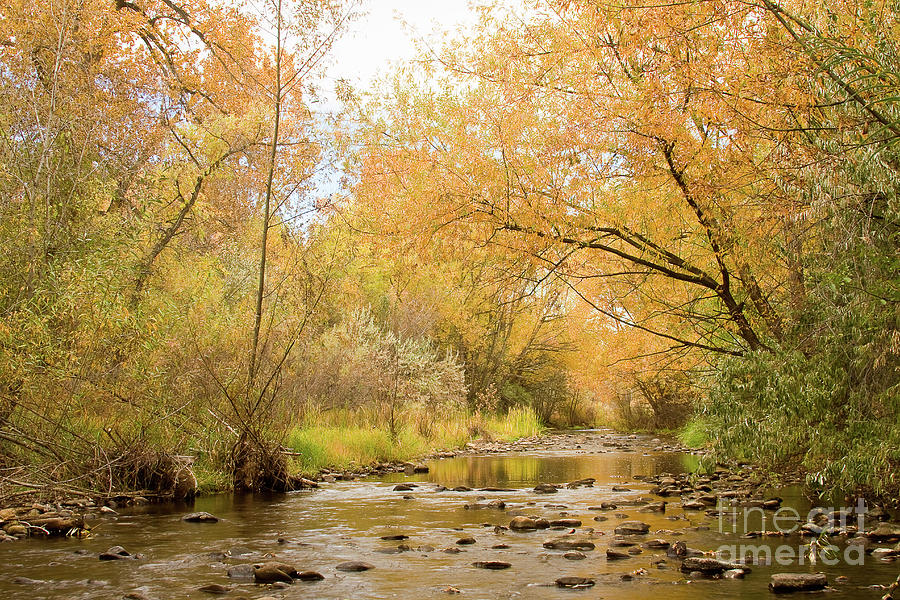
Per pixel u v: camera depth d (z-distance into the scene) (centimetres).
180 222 1494
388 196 1293
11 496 778
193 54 2170
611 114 1015
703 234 1067
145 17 1967
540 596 443
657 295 1200
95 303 855
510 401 3328
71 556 571
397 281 2402
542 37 1141
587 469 1385
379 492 1023
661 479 1134
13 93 1089
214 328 1063
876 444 699
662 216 1075
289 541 637
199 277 1191
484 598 441
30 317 852
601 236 1112
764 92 782
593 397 4106
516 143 1124
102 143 1249
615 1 942
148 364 946
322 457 1316
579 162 1076
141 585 477
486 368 2898
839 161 662
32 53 1165
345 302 1861
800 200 773
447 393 2245
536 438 2544
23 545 618
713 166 953
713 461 938
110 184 1152
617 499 922
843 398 768
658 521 739
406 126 1284
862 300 680
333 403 1720
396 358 2008
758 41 800
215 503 901
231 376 1040
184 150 1630
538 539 650
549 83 1134
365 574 510
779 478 970
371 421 1719
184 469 933
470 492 1016
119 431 920
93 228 1082
